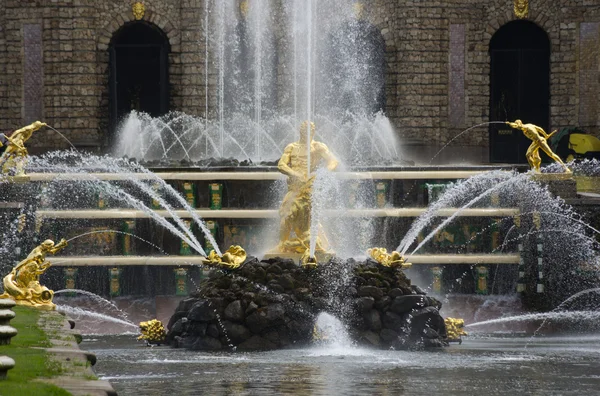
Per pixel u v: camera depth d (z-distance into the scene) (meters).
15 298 53.84
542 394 42.50
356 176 76.38
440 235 75.25
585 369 49.19
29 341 39.50
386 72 114.38
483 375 47.09
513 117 117.06
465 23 114.19
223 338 56.31
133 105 116.44
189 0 115.06
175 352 55.16
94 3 114.38
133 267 73.81
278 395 41.78
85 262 72.88
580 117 114.94
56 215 74.50
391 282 58.06
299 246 63.94
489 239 75.25
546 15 114.75
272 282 57.19
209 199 76.62
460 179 77.44
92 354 37.22
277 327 56.44
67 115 113.75
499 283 74.12
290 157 65.19
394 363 50.78
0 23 114.25
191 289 72.94
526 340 63.75
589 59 114.56
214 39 115.12
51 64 114.00
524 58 116.75
